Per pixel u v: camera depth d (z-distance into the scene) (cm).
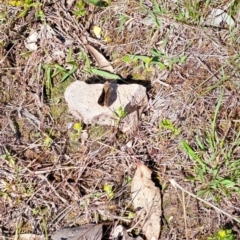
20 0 73
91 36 73
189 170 65
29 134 67
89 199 63
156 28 72
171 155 66
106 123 67
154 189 63
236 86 69
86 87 66
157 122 68
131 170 65
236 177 63
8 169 65
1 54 71
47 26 72
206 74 70
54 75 70
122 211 63
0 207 63
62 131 67
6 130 67
